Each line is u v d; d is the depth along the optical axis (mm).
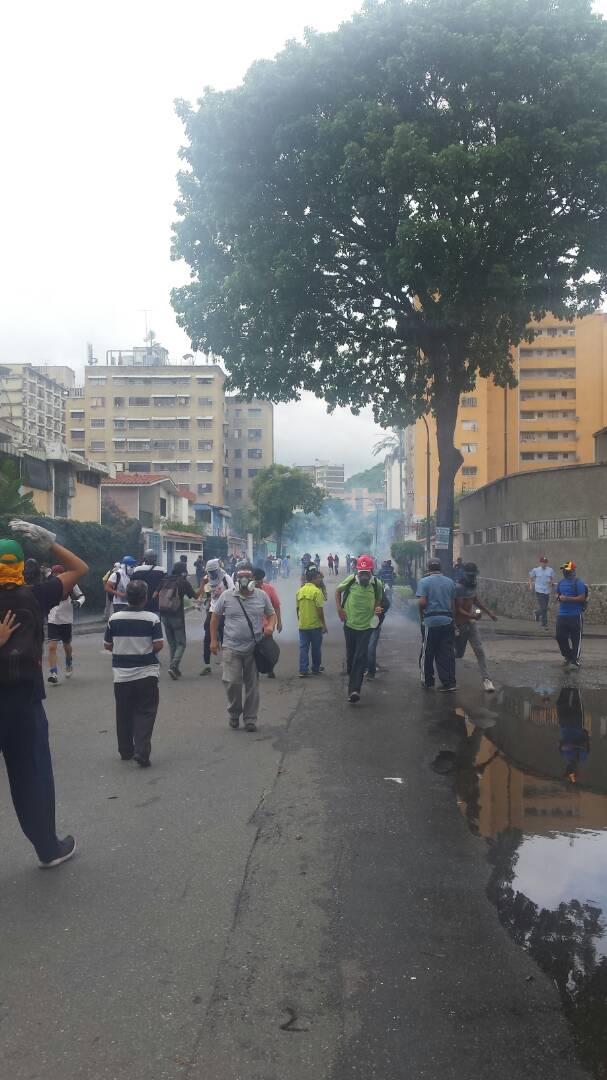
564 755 7039
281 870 4508
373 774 6488
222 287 20531
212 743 7758
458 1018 3016
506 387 26625
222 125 19078
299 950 3566
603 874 4375
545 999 3135
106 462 101562
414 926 3781
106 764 7000
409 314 22109
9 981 3342
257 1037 2922
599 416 70812
